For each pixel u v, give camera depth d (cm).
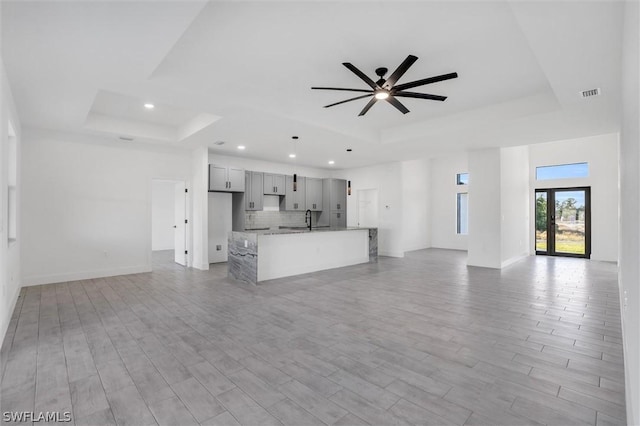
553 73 313
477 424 183
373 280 566
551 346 287
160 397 210
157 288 505
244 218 768
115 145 596
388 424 183
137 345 289
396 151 711
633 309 140
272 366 251
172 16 227
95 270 575
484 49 316
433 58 334
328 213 946
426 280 565
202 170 667
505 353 273
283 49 312
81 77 326
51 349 281
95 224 574
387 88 330
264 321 353
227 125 500
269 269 576
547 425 181
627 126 180
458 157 1062
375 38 295
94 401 205
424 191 1101
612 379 230
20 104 402
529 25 234
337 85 403
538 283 541
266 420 187
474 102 470
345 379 232
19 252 475
